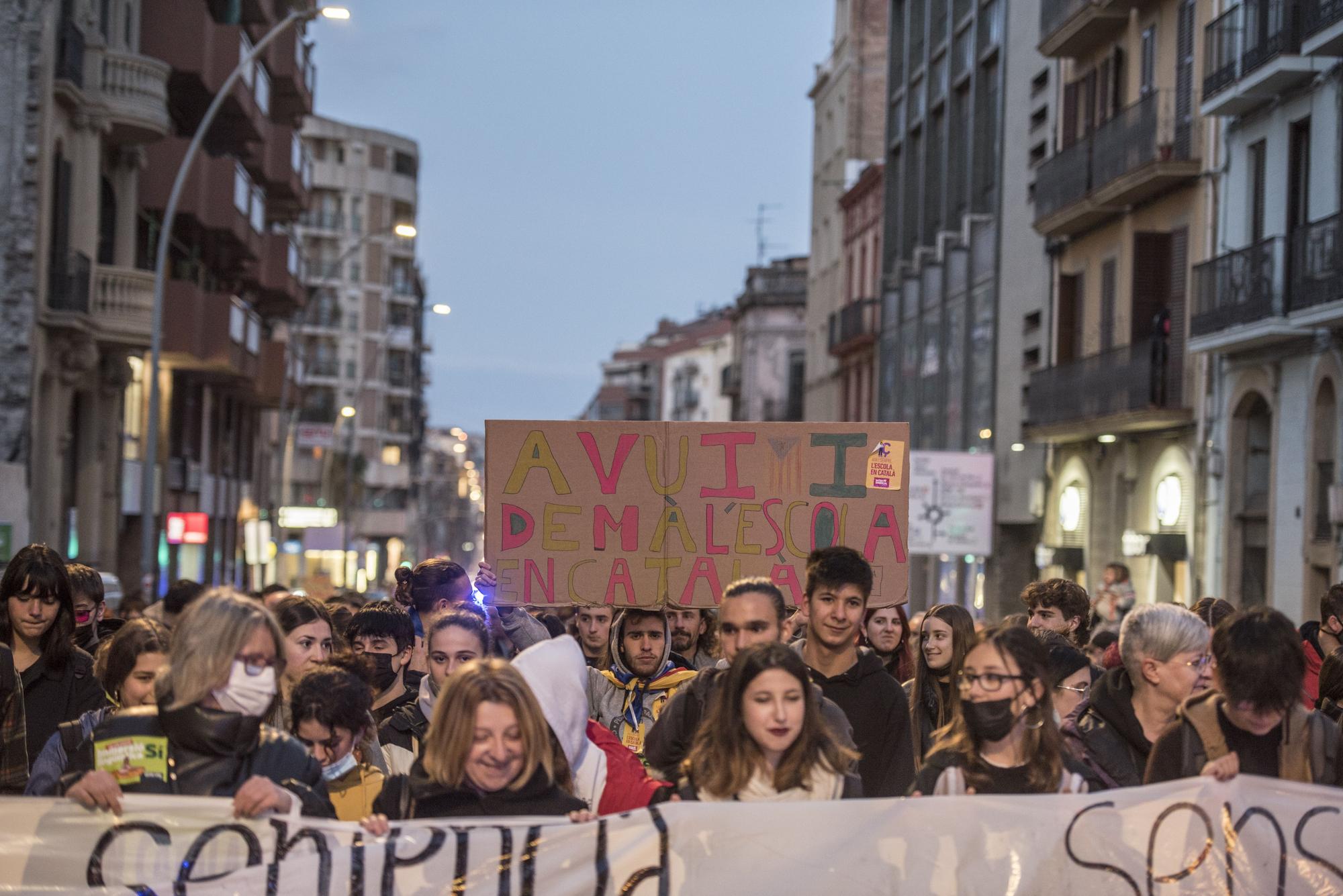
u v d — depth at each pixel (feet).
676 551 25.85
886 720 21.49
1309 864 18.43
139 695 20.24
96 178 88.79
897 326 161.07
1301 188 77.51
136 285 90.12
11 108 81.92
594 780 19.20
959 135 145.89
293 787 17.56
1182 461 90.84
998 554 125.70
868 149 195.52
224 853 17.53
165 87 95.50
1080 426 100.37
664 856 18.08
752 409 257.55
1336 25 70.44
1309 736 18.74
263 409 166.50
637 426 26.00
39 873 17.58
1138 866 18.30
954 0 146.10
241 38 106.22
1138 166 91.81
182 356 100.83
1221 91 80.59
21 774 21.93
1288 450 77.82
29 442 81.76
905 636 29.19
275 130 132.87
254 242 119.44
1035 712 18.19
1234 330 79.00
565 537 25.93
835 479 25.80
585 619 27.17
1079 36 104.68
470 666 17.83
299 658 22.77
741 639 19.66
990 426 128.36
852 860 18.08
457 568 27.50
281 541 181.57
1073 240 109.60
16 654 24.07
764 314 257.55
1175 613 20.03
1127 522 98.99
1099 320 103.71
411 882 17.84
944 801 18.20
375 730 21.49
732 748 17.90
